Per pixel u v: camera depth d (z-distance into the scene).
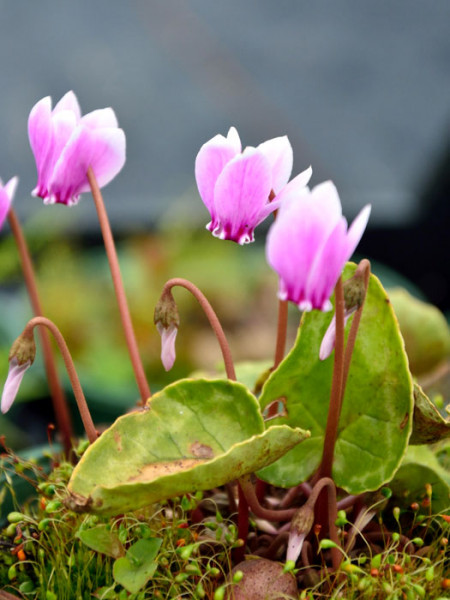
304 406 0.37
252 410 0.36
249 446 0.34
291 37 1.26
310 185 1.04
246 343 0.75
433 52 1.23
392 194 0.99
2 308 0.69
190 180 1.05
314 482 0.37
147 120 1.13
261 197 0.35
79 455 0.39
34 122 0.37
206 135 1.10
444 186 0.90
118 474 0.35
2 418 0.61
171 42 1.22
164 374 0.71
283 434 0.34
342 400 0.37
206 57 1.22
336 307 0.35
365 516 0.37
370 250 0.93
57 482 0.38
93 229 0.94
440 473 0.39
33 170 1.05
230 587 0.36
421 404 0.36
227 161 0.35
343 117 1.14
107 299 0.76
